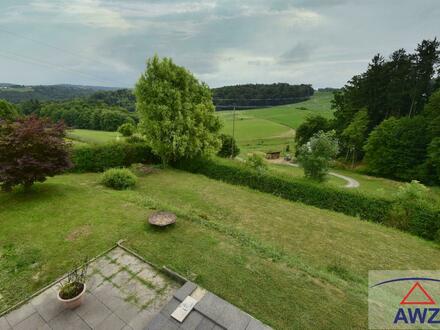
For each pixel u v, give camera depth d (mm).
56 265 4895
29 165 7453
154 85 14203
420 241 7992
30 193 8445
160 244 5742
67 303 3807
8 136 7238
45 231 6129
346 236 7988
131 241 5820
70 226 6410
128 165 15656
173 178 13727
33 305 3959
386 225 9258
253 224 8539
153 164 16734
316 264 6266
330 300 4262
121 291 4305
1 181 7445
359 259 6680
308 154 13438
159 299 4156
